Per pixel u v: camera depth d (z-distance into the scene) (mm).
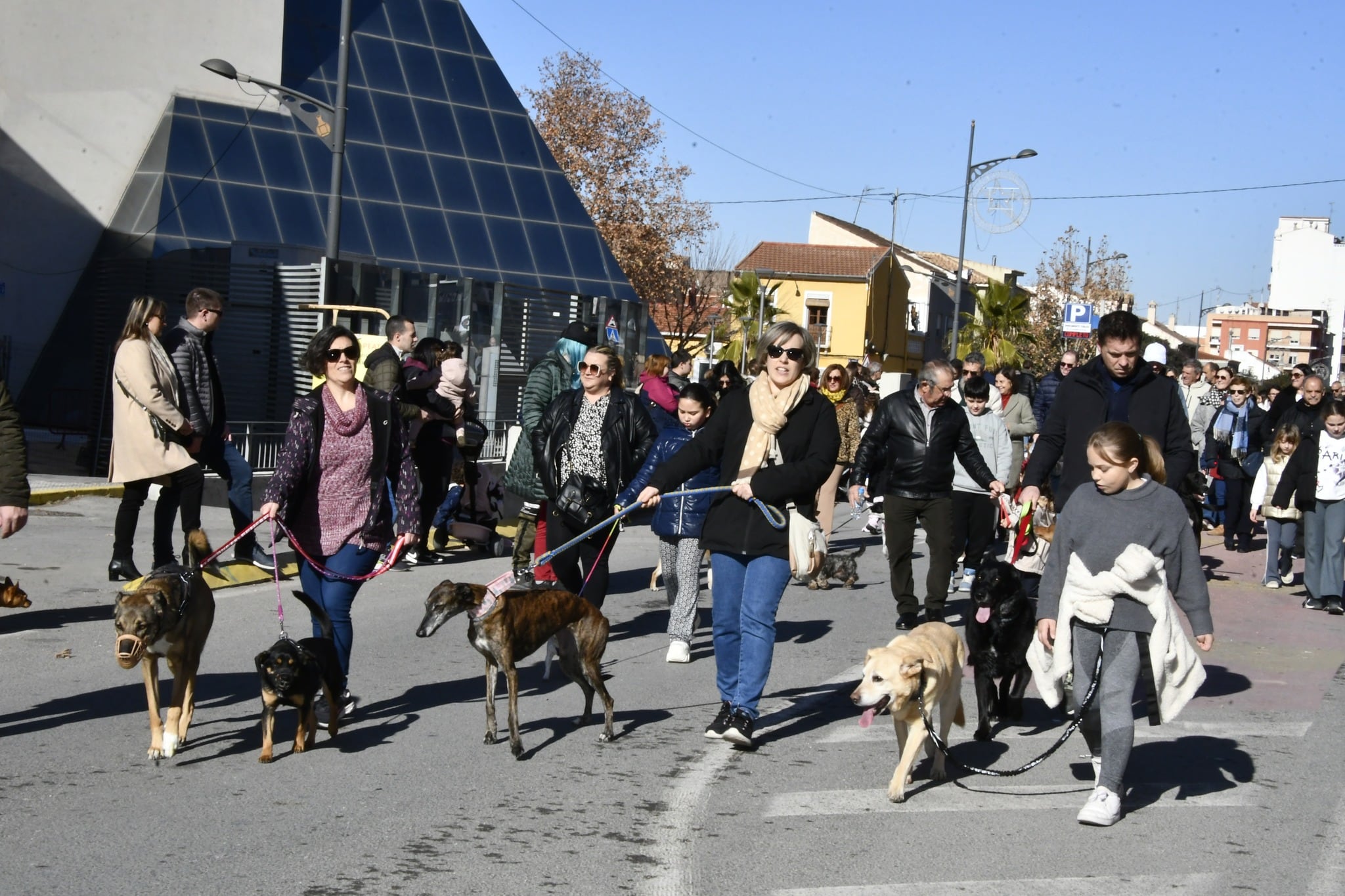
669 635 9305
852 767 6336
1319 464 12016
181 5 24797
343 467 6516
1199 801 5941
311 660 5988
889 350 62562
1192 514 14531
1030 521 7863
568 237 29016
